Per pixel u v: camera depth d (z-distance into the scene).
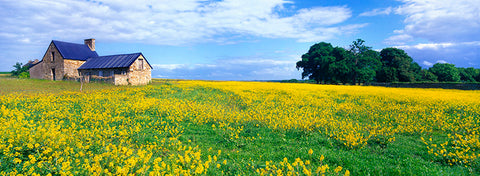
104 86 33.66
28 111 13.69
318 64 70.44
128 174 5.51
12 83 34.97
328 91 31.06
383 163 7.58
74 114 13.55
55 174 5.75
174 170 5.53
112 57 43.88
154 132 10.54
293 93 27.80
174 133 10.53
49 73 46.97
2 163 5.89
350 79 64.69
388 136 10.55
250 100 21.62
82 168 5.88
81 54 48.06
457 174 6.75
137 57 39.91
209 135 10.75
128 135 9.45
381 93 29.31
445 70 78.75
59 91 26.48
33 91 26.41
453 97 25.33
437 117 14.54
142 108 15.58
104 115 12.74
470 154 8.54
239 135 10.73
